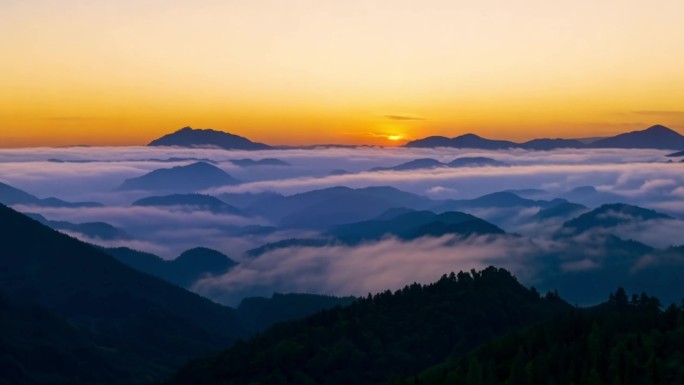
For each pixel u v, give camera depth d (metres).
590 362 167.38
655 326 184.88
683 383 155.25
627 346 172.75
